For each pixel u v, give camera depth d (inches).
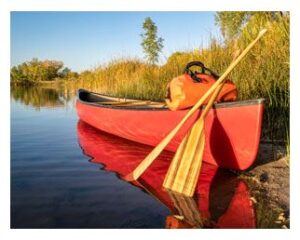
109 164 153.1
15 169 149.2
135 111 180.7
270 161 144.4
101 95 285.9
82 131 232.8
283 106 179.8
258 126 121.3
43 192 121.8
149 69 353.7
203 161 147.3
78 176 137.9
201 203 109.0
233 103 126.7
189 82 142.1
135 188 123.3
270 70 192.4
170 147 162.2
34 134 226.1
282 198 110.1
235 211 102.7
